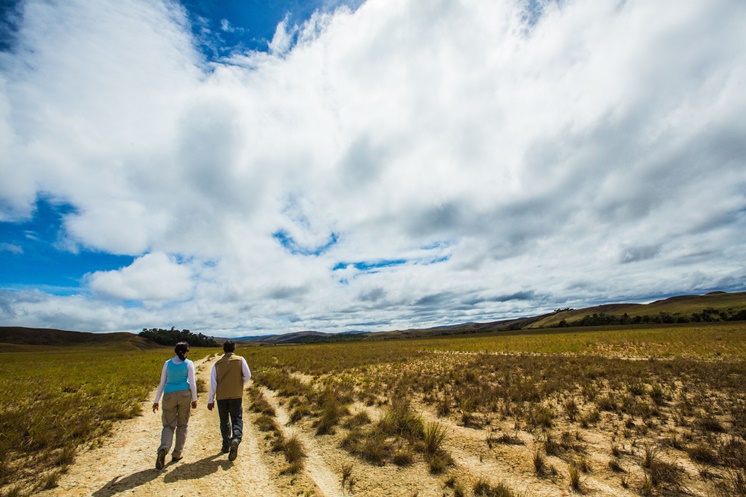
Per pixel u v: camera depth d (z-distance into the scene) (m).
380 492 5.00
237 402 6.67
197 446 7.23
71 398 12.67
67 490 5.13
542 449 6.49
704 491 4.71
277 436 7.82
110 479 5.54
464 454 6.38
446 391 12.30
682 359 17.70
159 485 5.27
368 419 8.78
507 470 5.62
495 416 8.95
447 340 66.00
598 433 7.33
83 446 7.41
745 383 11.19
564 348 30.38
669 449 6.25
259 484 5.31
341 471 5.79
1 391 15.20
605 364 17.20
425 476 5.48
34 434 7.67
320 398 11.12
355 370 20.34
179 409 6.34
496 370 17.28
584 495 4.73
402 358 27.08
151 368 25.64
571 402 9.59
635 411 8.67
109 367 28.14
